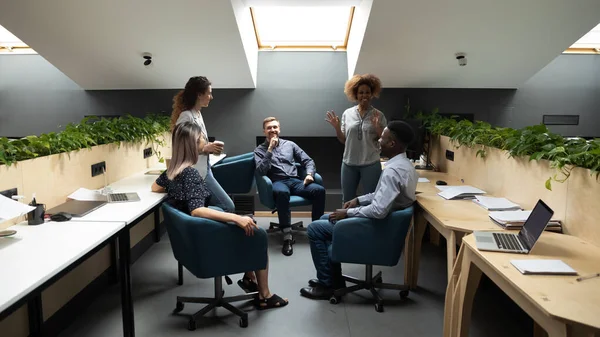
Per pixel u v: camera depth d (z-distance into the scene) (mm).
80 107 5035
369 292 2900
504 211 2395
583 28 3754
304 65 4922
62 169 2521
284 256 3607
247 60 4379
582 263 1669
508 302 2779
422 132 4121
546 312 1302
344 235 2516
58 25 3742
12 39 4879
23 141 2277
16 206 1809
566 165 2102
